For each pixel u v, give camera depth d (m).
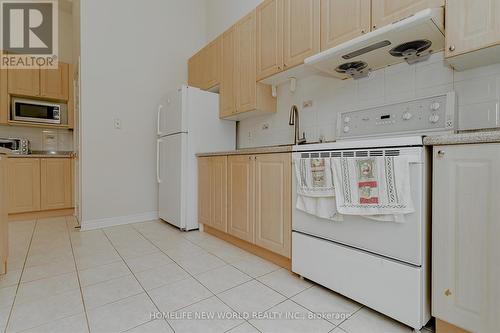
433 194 1.08
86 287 1.56
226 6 3.39
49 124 3.77
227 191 2.31
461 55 1.21
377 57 1.66
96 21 2.93
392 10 1.44
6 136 3.67
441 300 1.07
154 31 3.35
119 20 3.09
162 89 3.40
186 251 2.18
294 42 2.01
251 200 2.04
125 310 1.33
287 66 2.07
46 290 1.52
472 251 0.98
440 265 1.07
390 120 1.69
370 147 1.25
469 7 1.17
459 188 1.01
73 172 3.70
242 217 2.13
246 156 2.08
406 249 1.13
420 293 1.10
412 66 1.66
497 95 1.33
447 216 1.04
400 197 1.13
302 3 1.95
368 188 1.23
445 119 1.45
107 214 3.00
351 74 1.93
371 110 1.80
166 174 3.01
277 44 2.17
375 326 1.21
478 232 0.96
